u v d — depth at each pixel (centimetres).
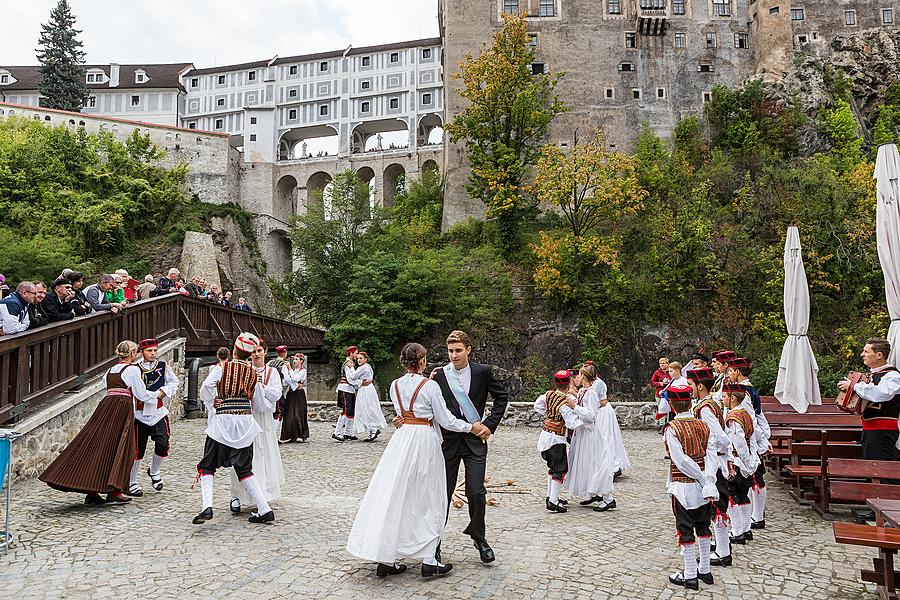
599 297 3114
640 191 3291
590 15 4459
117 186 4609
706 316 3062
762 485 721
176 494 823
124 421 747
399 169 6456
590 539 658
